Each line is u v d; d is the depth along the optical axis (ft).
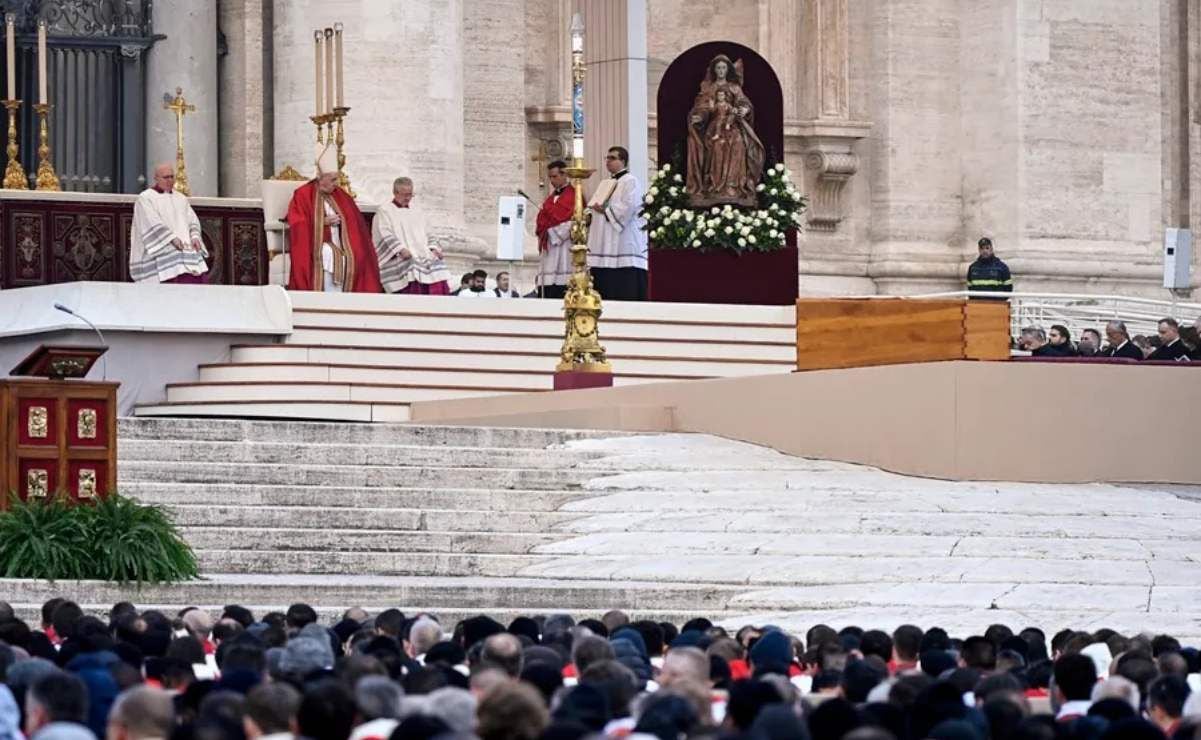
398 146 315.78
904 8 367.45
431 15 318.86
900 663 130.93
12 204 273.75
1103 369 225.15
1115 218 362.94
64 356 180.34
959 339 225.56
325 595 174.81
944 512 205.36
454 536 196.85
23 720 99.30
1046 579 186.09
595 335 245.04
